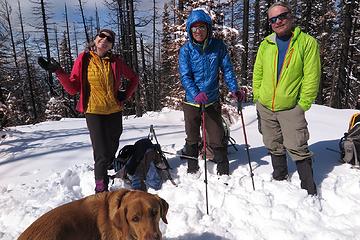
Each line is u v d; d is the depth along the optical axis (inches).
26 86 1510.8
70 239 119.6
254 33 1043.3
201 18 180.9
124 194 131.8
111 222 126.6
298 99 176.9
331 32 1068.5
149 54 1483.8
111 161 207.0
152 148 199.6
